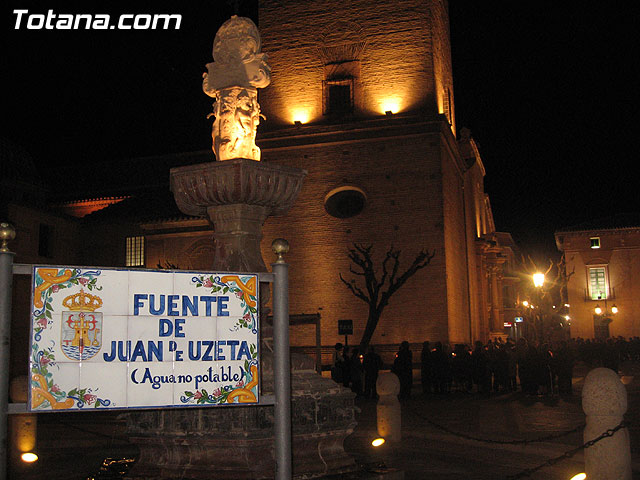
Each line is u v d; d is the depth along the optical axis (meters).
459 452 11.53
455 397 24.62
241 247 8.81
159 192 41.25
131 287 5.03
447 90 42.12
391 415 12.73
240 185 8.33
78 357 4.84
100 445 12.70
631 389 27.41
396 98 35.97
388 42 36.41
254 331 5.31
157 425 7.92
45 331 4.78
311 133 36.16
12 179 36.94
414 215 34.56
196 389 5.10
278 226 36.19
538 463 10.49
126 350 4.96
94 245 38.75
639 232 61.38
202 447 7.73
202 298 5.20
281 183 8.59
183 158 46.19
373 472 8.35
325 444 8.34
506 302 69.00
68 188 46.94
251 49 9.51
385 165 35.28
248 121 9.35
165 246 36.62
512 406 20.73
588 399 7.56
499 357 26.45
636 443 12.80
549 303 43.84
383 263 32.28
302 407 8.05
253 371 5.26
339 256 35.22
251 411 7.57
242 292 5.31
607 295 61.66
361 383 24.94
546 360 24.81
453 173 39.62
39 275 4.79
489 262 52.34
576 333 62.00
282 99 37.59
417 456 11.12
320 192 35.97
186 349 5.11
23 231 34.22
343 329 29.08
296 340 35.03
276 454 5.16
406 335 33.72
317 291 35.19
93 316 4.91
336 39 37.19
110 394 4.89
